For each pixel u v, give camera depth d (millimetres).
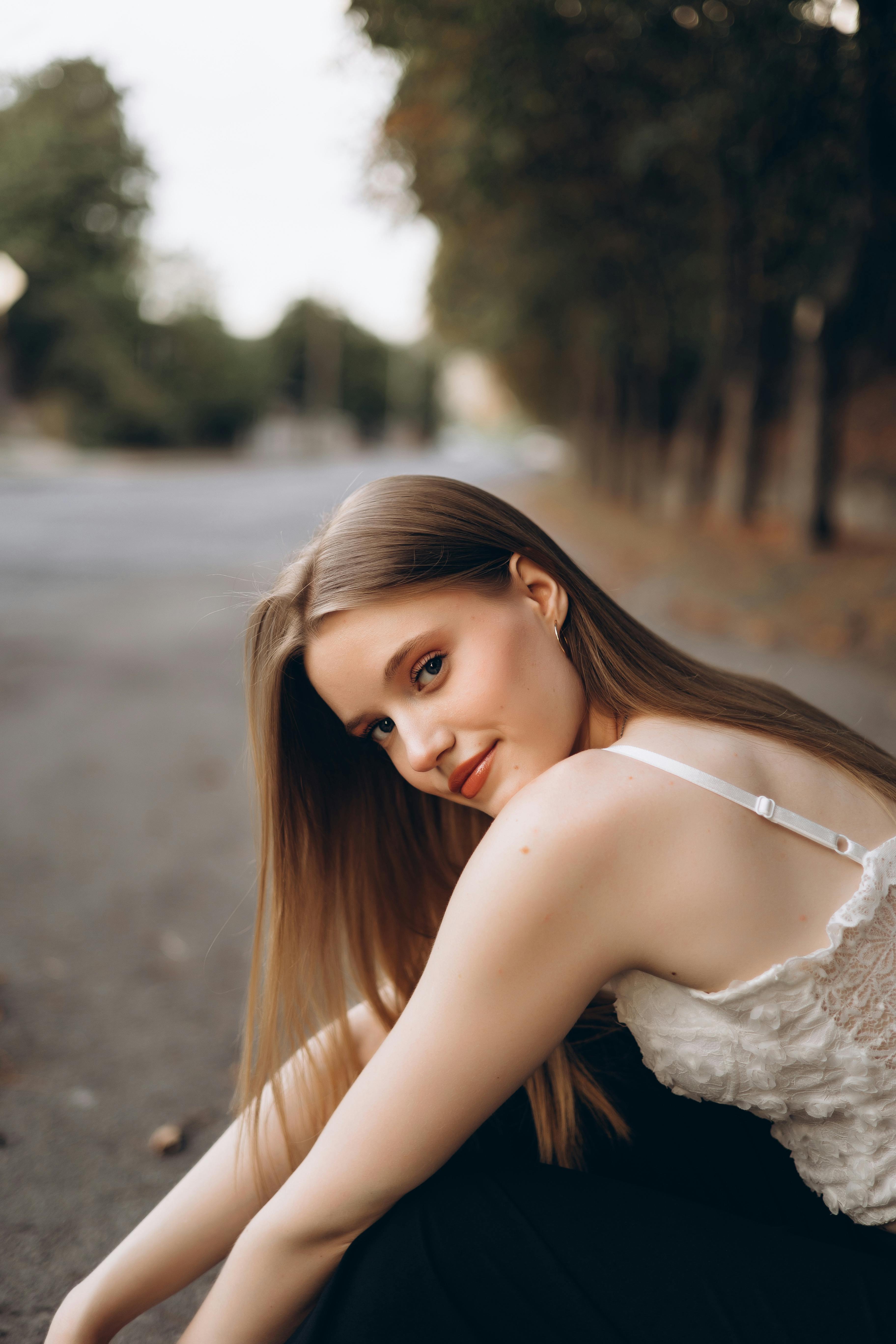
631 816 995
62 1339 1249
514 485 35281
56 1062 2396
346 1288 1023
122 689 6395
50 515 17672
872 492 14570
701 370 22578
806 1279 952
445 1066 1002
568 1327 969
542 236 12766
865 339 14430
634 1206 1016
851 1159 1049
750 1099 1038
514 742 1152
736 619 8305
